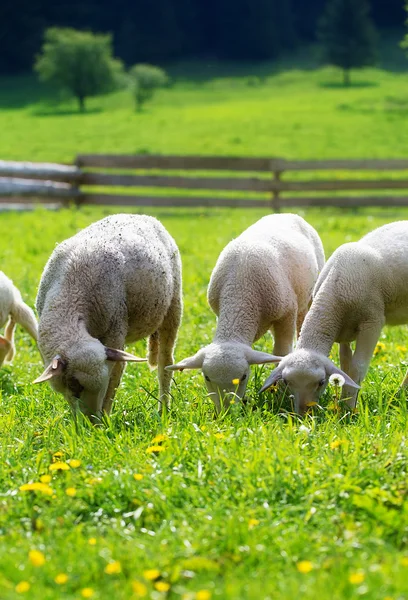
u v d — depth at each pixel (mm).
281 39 117375
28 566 4211
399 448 5516
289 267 8414
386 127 50312
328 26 94000
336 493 4914
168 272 7895
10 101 80250
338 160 24078
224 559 4242
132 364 8883
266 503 4777
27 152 44188
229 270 8094
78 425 6375
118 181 24266
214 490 5051
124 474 5211
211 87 85312
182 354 8906
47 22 107562
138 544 4414
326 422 6359
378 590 3861
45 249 16141
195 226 21250
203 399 7316
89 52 75688
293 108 62062
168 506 4887
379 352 8883
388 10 123375
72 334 6785
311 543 4422
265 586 3943
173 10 113000
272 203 24188
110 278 7203
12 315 9141
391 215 24719
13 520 4855
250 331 7797
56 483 5230
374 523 4582
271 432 5973
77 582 4105
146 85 73875
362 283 7535
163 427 6324
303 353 7090
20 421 6965
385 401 7086
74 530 4648
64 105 75688
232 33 112062
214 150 43281
